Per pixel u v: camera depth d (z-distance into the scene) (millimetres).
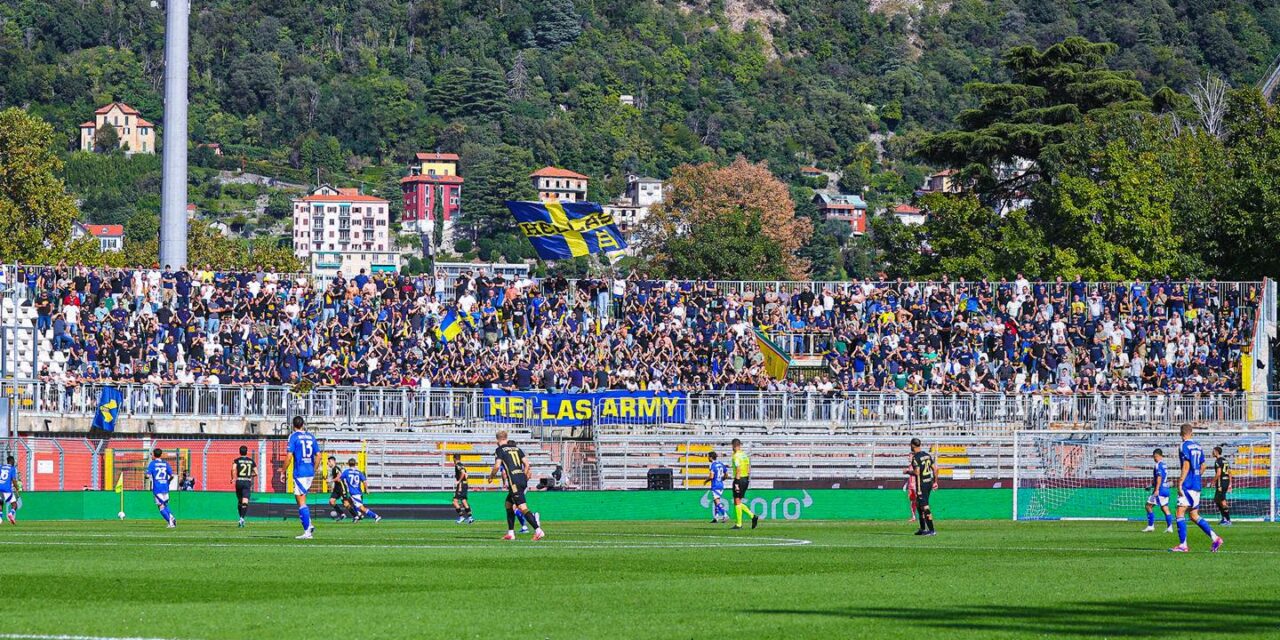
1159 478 72875
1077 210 160000
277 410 109625
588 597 38156
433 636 30812
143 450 98500
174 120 138000
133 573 44438
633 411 114938
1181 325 131875
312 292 125875
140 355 118438
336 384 115812
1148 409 118562
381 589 40062
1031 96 198125
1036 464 108812
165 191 137750
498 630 31719
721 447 113375
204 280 123875
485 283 129500
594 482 111938
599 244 136250
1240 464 95125
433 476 108500
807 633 31484
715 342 129500
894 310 132875
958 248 175125
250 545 58094
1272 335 131625
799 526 79875
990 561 51062
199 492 87875
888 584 42062
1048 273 159375
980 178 193000
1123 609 36000
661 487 110000
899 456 115250
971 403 118562
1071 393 121500
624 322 130750
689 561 50344
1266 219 152250
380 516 88188
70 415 106812
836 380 126875
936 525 81562
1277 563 50781
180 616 33750
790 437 112312
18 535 65688
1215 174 164375
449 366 122438
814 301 133625
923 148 196750
